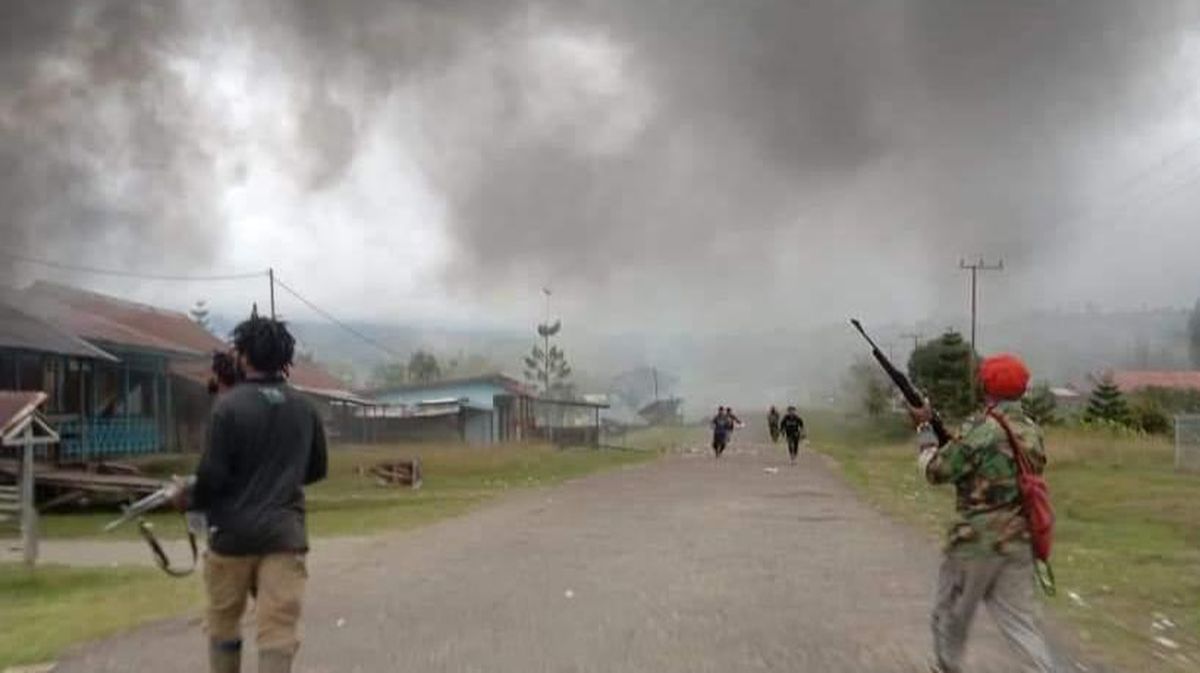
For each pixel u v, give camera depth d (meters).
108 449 34.62
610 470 31.03
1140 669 7.24
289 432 5.62
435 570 11.45
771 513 17.61
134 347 35.00
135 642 7.95
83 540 21.03
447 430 52.88
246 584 5.66
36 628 8.79
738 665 7.23
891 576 10.99
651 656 7.49
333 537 15.27
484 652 7.61
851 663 7.28
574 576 11.01
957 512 6.38
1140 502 22.38
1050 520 6.19
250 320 5.69
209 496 5.56
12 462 26.53
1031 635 6.20
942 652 6.50
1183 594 10.59
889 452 41.25
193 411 39.94
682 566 11.68
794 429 35.09
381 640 7.99
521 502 20.02
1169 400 65.00
